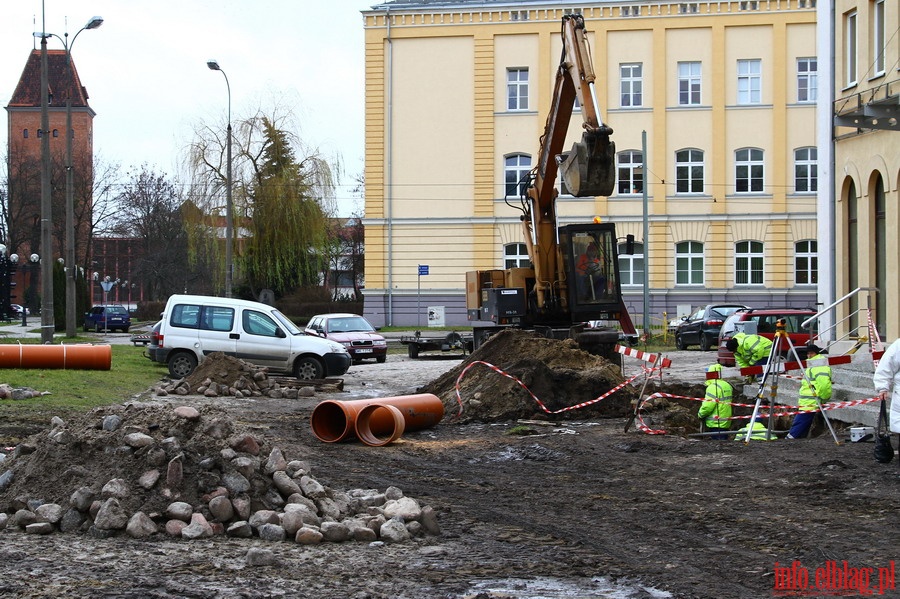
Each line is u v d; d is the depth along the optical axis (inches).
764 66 1861.5
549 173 895.7
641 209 1892.2
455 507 366.3
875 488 387.2
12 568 266.7
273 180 1943.9
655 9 1876.2
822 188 929.5
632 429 600.1
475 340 1091.9
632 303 1898.4
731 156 1872.5
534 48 1904.5
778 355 555.5
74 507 312.0
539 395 659.4
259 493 322.7
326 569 273.0
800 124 1857.8
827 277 919.7
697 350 1430.9
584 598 247.8
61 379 799.1
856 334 858.8
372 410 568.1
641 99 1891.0
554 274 930.1
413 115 1936.5
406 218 1943.9
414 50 1931.6
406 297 1951.3
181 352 920.9
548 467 459.5
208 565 273.9
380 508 333.1
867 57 845.2
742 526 328.5
